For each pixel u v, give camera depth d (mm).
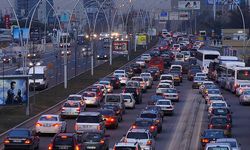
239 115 141125
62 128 103938
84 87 193750
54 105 149375
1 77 126250
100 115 102875
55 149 74750
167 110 137125
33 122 121312
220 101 136000
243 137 106875
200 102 166125
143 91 191375
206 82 189250
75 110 128375
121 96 139500
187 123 125062
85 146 81938
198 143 98125
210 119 106188
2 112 132250
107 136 86125
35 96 158625
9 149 85688
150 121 102688
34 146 87375
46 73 193625
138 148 71812
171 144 97312
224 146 70562
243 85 182000
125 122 126062
